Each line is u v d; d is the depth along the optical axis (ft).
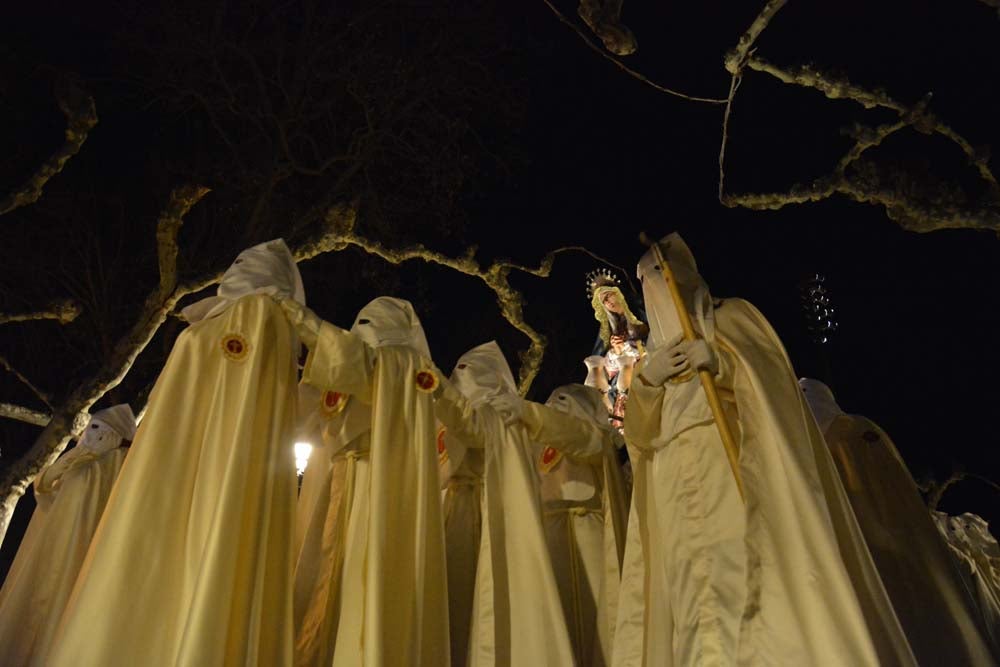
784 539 11.46
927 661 14.43
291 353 14.20
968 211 20.49
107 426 20.10
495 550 14.80
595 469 17.40
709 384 12.74
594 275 23.89
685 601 12.25
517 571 14.62
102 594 11.71
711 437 12.91
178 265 36.27
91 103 26.53
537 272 27.45
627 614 13.58
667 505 13.01
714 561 12.16
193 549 12.30
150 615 11.82
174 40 34.30
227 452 12.84
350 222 27.86
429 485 13.93
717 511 12.44
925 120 20.85
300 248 27.45
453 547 15.98
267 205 32.32
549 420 16.57
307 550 15.34
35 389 30.48
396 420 14.20
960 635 14.64
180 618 11.94
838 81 20.63
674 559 12.62
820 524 11.30
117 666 11.37
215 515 11.93
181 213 26.81
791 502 11.59
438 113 35.42
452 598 15.49
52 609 17.57
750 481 11.98
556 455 17.38
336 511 15.15
